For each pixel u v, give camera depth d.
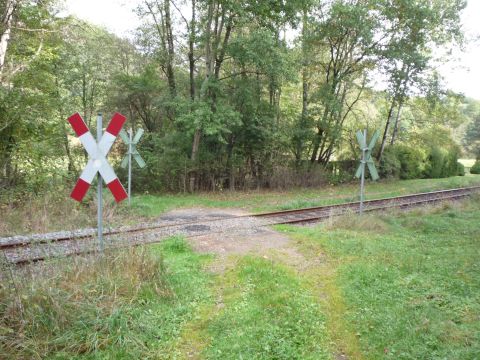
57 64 17.69
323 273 6.25
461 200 15.84
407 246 7.71
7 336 3.47
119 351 3.62
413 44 22.73
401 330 3.99
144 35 20.22
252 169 21.52
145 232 8.85
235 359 3.61
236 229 9.92
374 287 5.34
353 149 27.00
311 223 11.50
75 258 4.99
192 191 19.08
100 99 21.98
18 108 12.97
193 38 17.81
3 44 12.36
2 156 13.53
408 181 28.42
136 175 18.72
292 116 22.80
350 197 18.08
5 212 10.56
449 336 3.76
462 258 6.46
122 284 4.69
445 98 25.28
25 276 4.29
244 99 18.97
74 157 19.34
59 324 3.76
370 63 23.44
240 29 18.84
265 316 4.48
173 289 5.20
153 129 22.78
